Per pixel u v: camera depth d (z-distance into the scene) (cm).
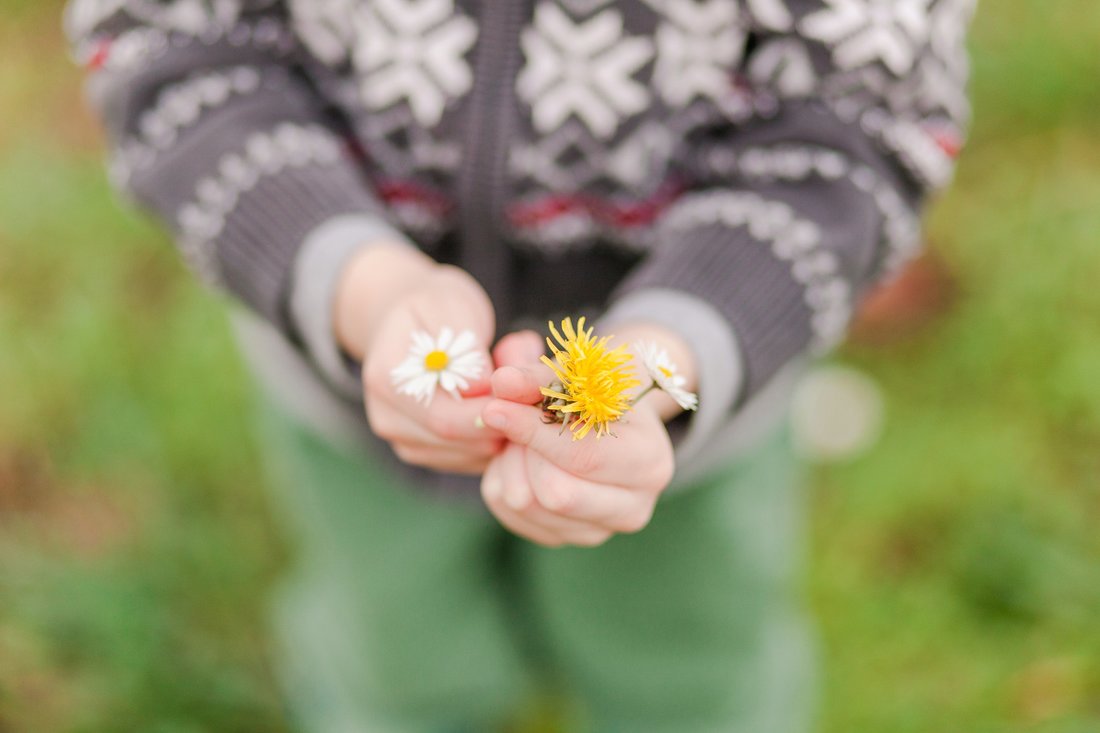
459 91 65
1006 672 97
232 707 95
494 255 69
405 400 57
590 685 83
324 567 83
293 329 64
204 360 112
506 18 63
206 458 109
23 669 94
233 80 66
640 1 63
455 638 81
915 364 117
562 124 65
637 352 57
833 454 110
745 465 73
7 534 103
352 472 76
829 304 63
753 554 77
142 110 66
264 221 64
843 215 63
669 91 65
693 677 81
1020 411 113
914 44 61
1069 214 123
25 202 124
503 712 92
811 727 94
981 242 122
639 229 68
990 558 103
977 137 132
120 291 120
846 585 102
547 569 78
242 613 102
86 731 91
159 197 66
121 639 95
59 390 112
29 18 144
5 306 117
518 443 56
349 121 68
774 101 64
